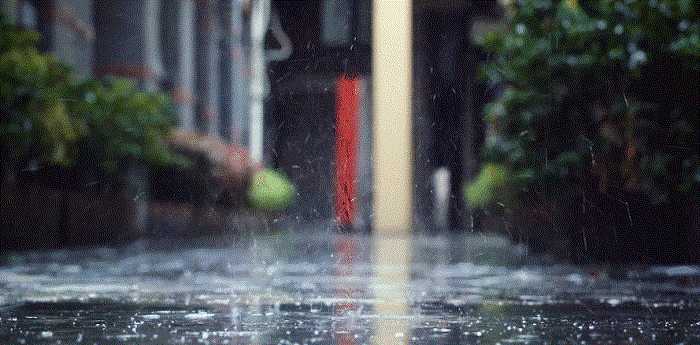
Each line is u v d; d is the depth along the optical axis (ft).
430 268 102.06
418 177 378.32
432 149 387.75
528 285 73.26
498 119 131.64
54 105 170.81
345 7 348.59
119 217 248.73
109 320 44.16
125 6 338.54
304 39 361.71
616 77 111.86
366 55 353.31
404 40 360.48
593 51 112.37
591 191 106.83
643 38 106.22
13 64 160.35
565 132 123.13
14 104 161.79
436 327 41.45
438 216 390.63
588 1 118.52
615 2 107.04
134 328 40.50
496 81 130.41
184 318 45.32
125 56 338.75
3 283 75.56
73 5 284.00
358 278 84.23
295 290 67.21
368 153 374.02
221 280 80.48
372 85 368.48
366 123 373.20
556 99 121.70
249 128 541.34
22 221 167.53
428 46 376.48
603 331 39.75
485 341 36.14
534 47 121.19
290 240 265.95
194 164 330.34
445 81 386.32
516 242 178.29
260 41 532.32
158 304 54.13
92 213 219.00
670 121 106.63
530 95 123.34
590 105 120.47
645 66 105.91
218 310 50.08
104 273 92.73
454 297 60.70
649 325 42.24
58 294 62.39
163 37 396.78
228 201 375.04
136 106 245.65
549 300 58.13
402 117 370.53
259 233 378.94
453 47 387.14
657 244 102.94
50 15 268.82
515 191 156.56
